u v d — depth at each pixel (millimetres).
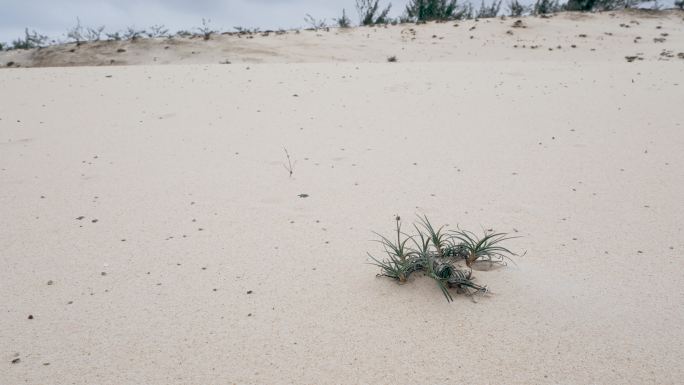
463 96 7855
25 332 2334
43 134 6094
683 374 1969
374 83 8984
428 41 20859
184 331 2336
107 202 4008
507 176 4434
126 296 2643
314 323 2377
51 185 4402
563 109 6805
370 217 3645
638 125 5848
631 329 2250
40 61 19703
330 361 2111
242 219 3656
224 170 4797
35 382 2012
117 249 3191
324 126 6422
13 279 2816
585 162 4715
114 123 6617
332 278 2789
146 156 5254
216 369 2082
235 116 6969
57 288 2723
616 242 3100
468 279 2609
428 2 27734
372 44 20703
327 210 3801
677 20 22797
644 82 8133
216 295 2643
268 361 2123
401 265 2721
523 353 2123
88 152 5395
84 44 21266
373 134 6020
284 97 8047
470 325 2320
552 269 2795
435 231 3354
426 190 4164
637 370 2002
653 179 4180
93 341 2268
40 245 3248
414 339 2236
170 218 3684
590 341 2180
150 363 2121
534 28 21891
